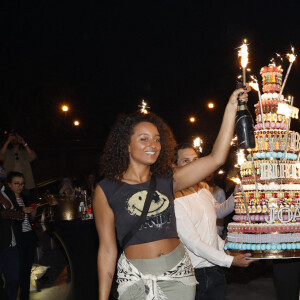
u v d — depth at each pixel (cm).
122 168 282
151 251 270
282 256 327
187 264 279
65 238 540
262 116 360
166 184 281
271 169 350
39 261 877
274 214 339
